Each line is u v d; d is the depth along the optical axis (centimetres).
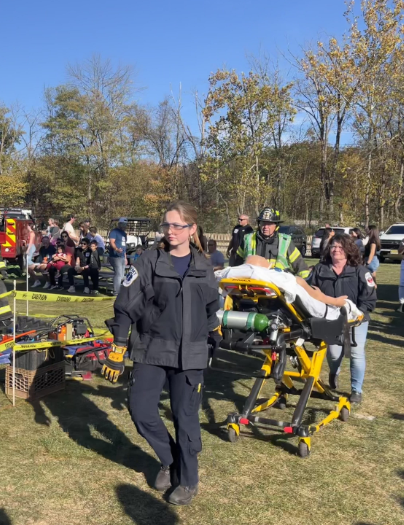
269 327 385
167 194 4425
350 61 3152
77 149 4250
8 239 1441
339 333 435
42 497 338
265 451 414
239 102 3288
